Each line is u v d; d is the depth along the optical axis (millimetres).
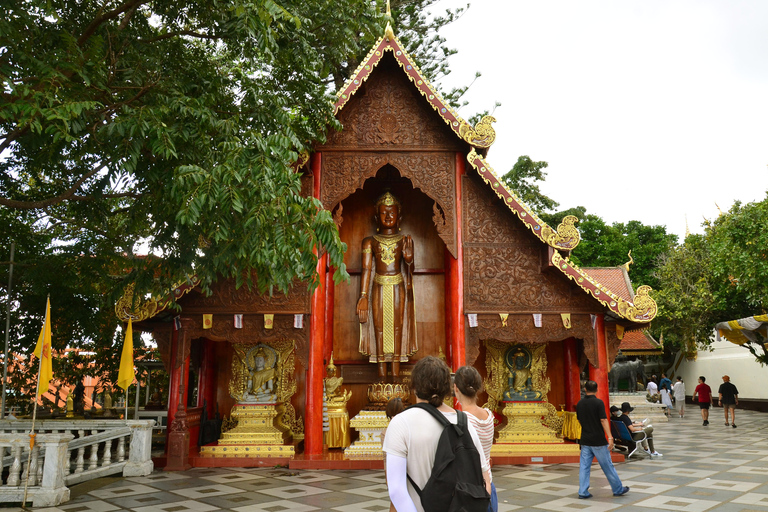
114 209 14484
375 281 14148
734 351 32812
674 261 33531
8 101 6883
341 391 14086
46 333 9367
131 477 10953
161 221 8906
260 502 8672
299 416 14258
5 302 15273
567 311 12586
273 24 8430
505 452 12688
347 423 13234
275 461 12188
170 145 7098
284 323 12438
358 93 13352
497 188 12617
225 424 14211
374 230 15406
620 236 44812
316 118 10883
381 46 13008
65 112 6496
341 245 7668
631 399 24906
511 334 12523
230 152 7199
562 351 14758
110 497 9117
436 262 15266
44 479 8727
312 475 11078
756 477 10297
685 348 36156
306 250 7520
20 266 14453
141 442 11359
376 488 9742
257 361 13477
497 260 12859
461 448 3141
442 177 13203
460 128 12789
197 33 9562
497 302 12648
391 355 13680
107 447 10867
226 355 14703
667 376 42344
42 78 6801
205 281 9844
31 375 16891
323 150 13156
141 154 8383
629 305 12117
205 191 6652
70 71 7445
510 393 13664
